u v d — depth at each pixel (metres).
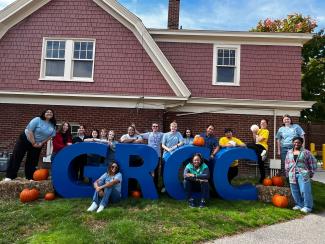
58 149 8.38
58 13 13.28
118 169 7.55
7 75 13.02
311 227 6.43
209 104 13.14
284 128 9.05
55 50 13.23
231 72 13.73
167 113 13.32
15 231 5.85
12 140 12.76
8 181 7.89
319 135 23.25
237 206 7.46
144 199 7.76
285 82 13.38
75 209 6.88
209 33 13.60
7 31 13.23
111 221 6.26
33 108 12.89
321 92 28.30
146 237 5.52
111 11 13.13
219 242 5.52
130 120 12.70
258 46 13.66
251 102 12.98
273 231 6.14
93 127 12.72
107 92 12.84
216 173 8.02
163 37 13.84
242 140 13.04
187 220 6.37
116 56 12.99
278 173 12.34
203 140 8.42
